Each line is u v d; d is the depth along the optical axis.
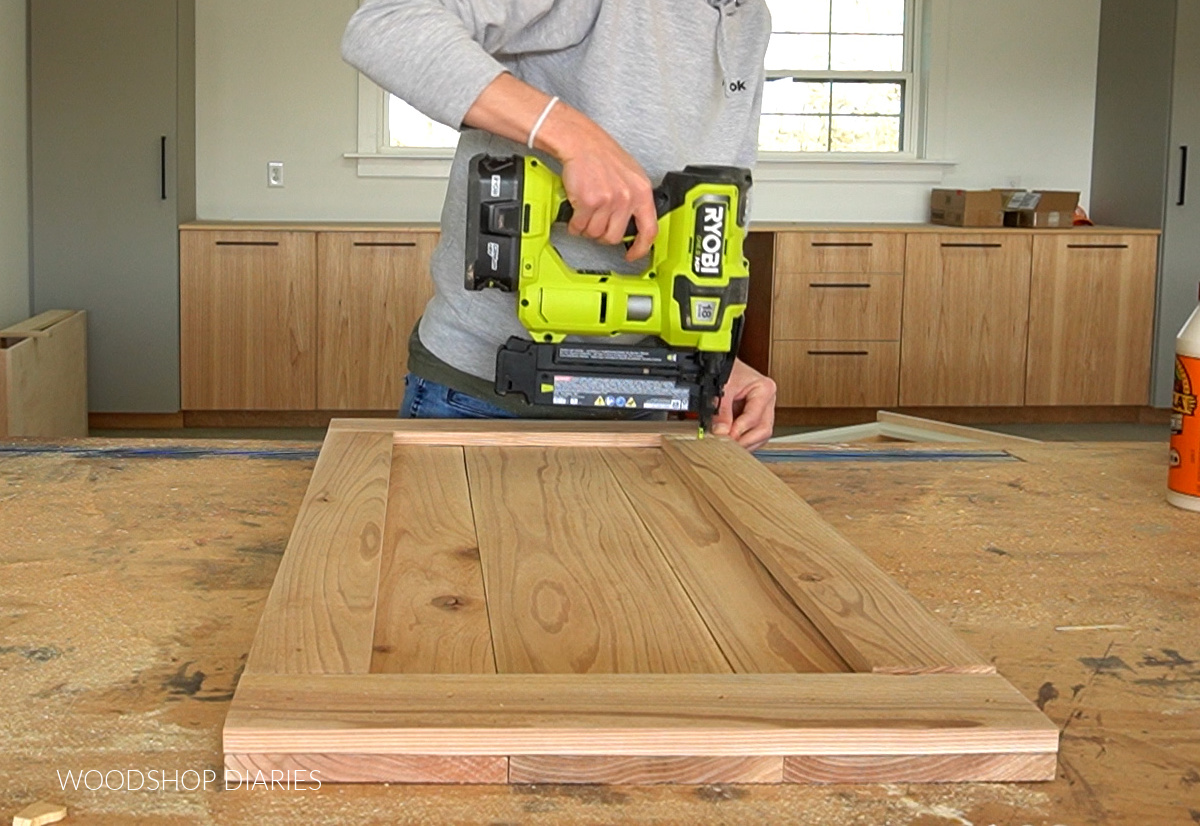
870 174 6.11
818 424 5.73
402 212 5.89
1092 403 5.80
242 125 5.75
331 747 0.73
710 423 1.58
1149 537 1.31
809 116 6.19
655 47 1.55
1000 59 6.12
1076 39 6.14
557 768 0.74
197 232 5.32
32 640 0.96
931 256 5.60
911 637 0.90
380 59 1.37
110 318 5.37
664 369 1.51
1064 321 5.72
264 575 1.13
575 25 1.54
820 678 0.83
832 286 5.57
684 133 1.61
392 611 0.98
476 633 0.94
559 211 1.44
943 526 1.34
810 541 1.13
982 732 0.76
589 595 1.03
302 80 5.74
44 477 1.47
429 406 1.77
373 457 1.43
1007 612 1.07
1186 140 5.69
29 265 5.29
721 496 1.28
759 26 1.65
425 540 1.17
